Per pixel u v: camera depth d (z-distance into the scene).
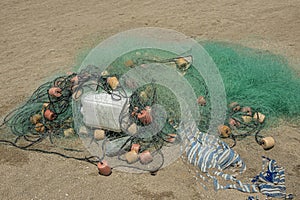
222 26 6.52
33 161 3.54
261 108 3.96
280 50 5.39
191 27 6.54
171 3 7.97
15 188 3.26
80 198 3.12
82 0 8.54
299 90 4.17
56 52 5.85
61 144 3.74
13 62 5.62
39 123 3.92
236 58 4.79
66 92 4.03
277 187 3.11
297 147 3.57
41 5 8.30
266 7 7.36
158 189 3.17
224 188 3.15
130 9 7.71
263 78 4.32
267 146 3.52
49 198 3.14
